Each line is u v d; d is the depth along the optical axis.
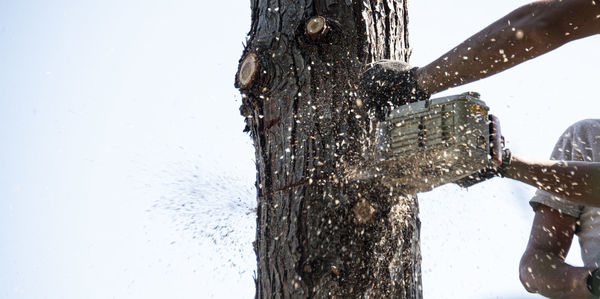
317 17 5.51
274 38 5.55
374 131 5.45
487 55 5.32
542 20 5.27
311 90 5.50
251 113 5.59
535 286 5.50
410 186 5.42
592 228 5.50
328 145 5.46
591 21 5.27
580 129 5.56
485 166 5.32
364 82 5.46
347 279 5.40
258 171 5.57
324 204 5.43
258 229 5.54
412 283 5.48
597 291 5.39
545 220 5.56
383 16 5.58
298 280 5.42
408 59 5.66
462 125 5.29
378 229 5.42
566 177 5.36
